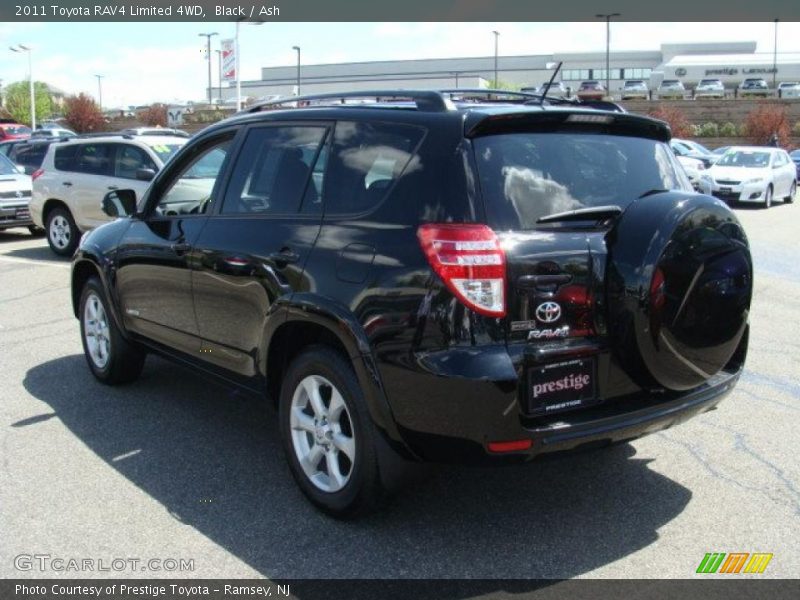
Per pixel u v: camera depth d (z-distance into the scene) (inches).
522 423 124.7
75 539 142.4
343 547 139.0
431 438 128.4
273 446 185.9
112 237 215.3
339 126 154.0
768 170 864.9
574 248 130.9
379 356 131.5
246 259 161.0
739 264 137.3
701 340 135.0
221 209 176.9
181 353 191.9
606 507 153.9
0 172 555.8
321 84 3747.5
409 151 137.7
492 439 123.9
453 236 125.5
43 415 206.1
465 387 122.6
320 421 148.9
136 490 161.9
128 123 2386.8
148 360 257.1
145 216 207.0
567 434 126.6
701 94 2504.9
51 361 257.0
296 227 152.9
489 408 122.6
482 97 163.6
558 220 132.3
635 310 129.1
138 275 201.8
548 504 155.2
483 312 123.6
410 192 134.3
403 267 129.9
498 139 134.6
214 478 167.8
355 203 144.3
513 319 125.2
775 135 1736.0
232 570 131.9
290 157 162.4
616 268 131.0
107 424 199.8
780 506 154.1
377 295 132.3
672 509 152.9
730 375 153.4
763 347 269.7
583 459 176.7
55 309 332.5
